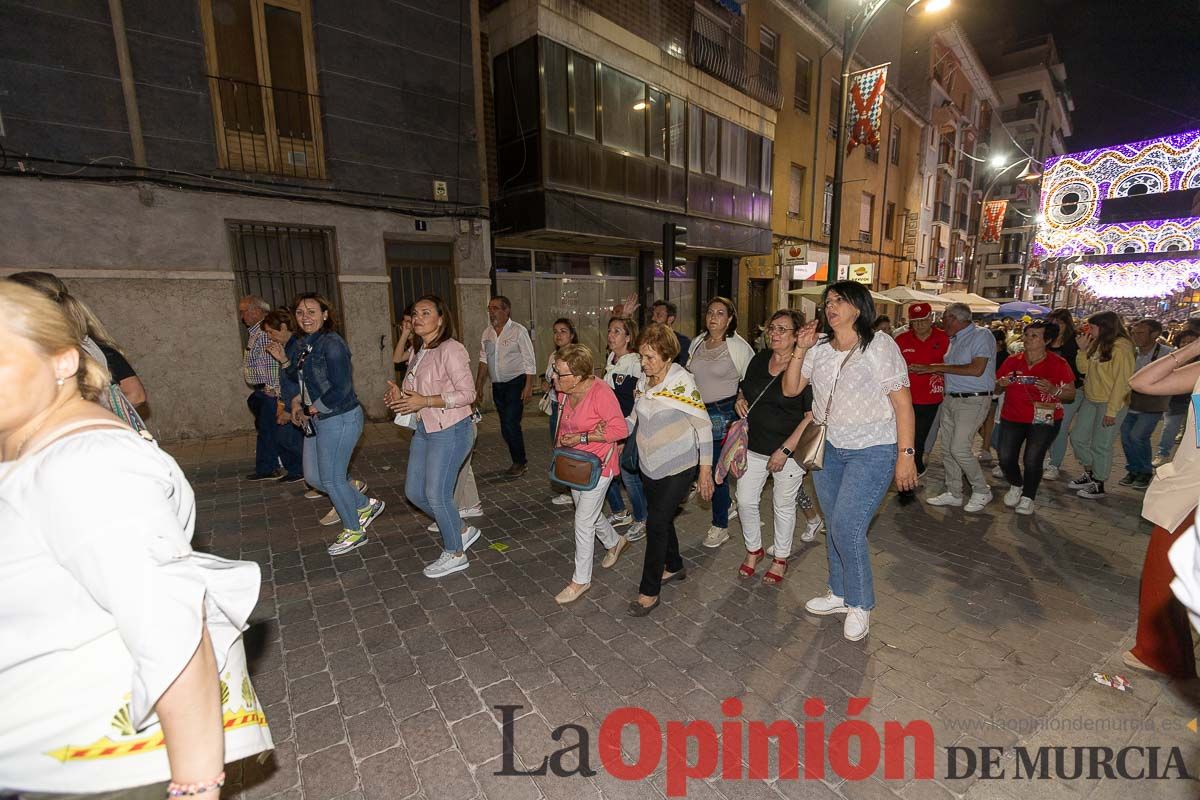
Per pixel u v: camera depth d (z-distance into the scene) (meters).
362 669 2.84
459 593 3.60
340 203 8.09
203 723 1.00
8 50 5.84
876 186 20.66
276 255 7.86
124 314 6.65
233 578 1.16
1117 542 4.34
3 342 0.94
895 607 3.39
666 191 11.91
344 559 4.11
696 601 3.49
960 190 29.41
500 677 2.77
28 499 0.92
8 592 0.92
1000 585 3.65
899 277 23.06
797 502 4.33
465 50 9.22
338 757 2.28
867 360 2.80
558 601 3.46
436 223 9.16
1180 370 2.45
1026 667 2.80
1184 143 14.09
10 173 5.89
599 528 3.91
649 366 3.17
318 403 3.94
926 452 5.62
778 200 16.31
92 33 6.26
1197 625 1.00
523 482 5.91
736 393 4.24
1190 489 2.45
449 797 2.09
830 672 2.78
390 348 8.87
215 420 7.34
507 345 5.89
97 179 6.32
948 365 4.85
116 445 0.98
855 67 18.64
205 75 7.02
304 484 5.76
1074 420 5.95
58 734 0.97
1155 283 22.88
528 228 9.82
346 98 8.10
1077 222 15.74
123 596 0.91
